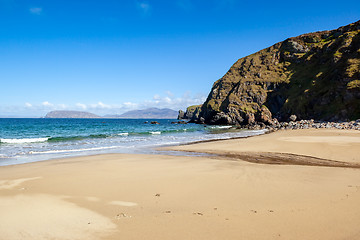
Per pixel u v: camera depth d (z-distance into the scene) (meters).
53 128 69.19
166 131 57.62
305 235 5.20
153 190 9.52
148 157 19.53
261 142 29.17
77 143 31.48
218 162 16.64
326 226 5.64
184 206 7.53
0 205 7.76
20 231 5.73
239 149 24.30
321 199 7.79
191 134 49.44
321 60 97.75
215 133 53.25
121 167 14.66
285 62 121.75
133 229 5.75
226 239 5.09
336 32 108.00
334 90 74.50
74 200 8.36
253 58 137.50
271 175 12.02
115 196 8.80
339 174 12.23
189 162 16.69
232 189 9.45
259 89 113.56
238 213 6.72
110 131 58.91
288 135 38.78
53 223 6.23
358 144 24.08
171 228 5.75
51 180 11.36
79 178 11.72
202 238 5.16
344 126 48.94
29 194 9.10
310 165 15.99
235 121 107.38
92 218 6.58
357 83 67.19
